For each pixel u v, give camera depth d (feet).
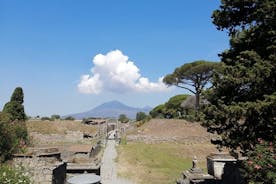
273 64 44.50
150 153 132.26
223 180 69.87
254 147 43.83
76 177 62.39
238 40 54.24
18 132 78.02
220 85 51.24
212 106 51.03
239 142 48.60
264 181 37.58
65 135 165.89
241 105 46.26
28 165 54.85
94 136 173.37
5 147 57.77
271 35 47.55
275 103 41.98
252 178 38.86
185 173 89.04
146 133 168.25
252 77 45.03
